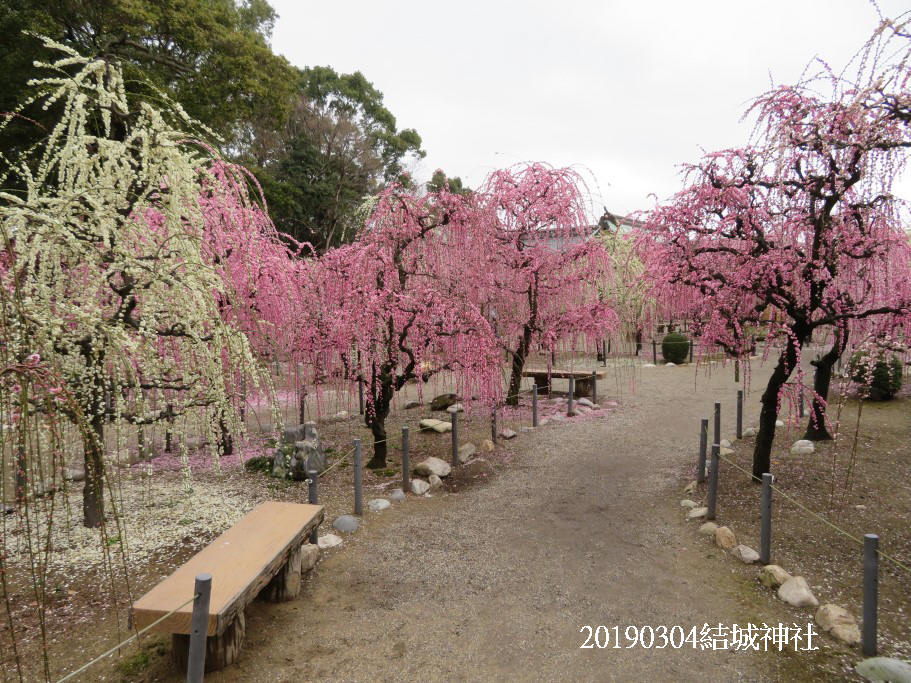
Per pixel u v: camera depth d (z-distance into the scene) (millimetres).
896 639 2830
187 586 2625
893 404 8188
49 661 2740
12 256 2738
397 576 3730
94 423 3662
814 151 4074
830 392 9125
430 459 6191
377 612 3271
